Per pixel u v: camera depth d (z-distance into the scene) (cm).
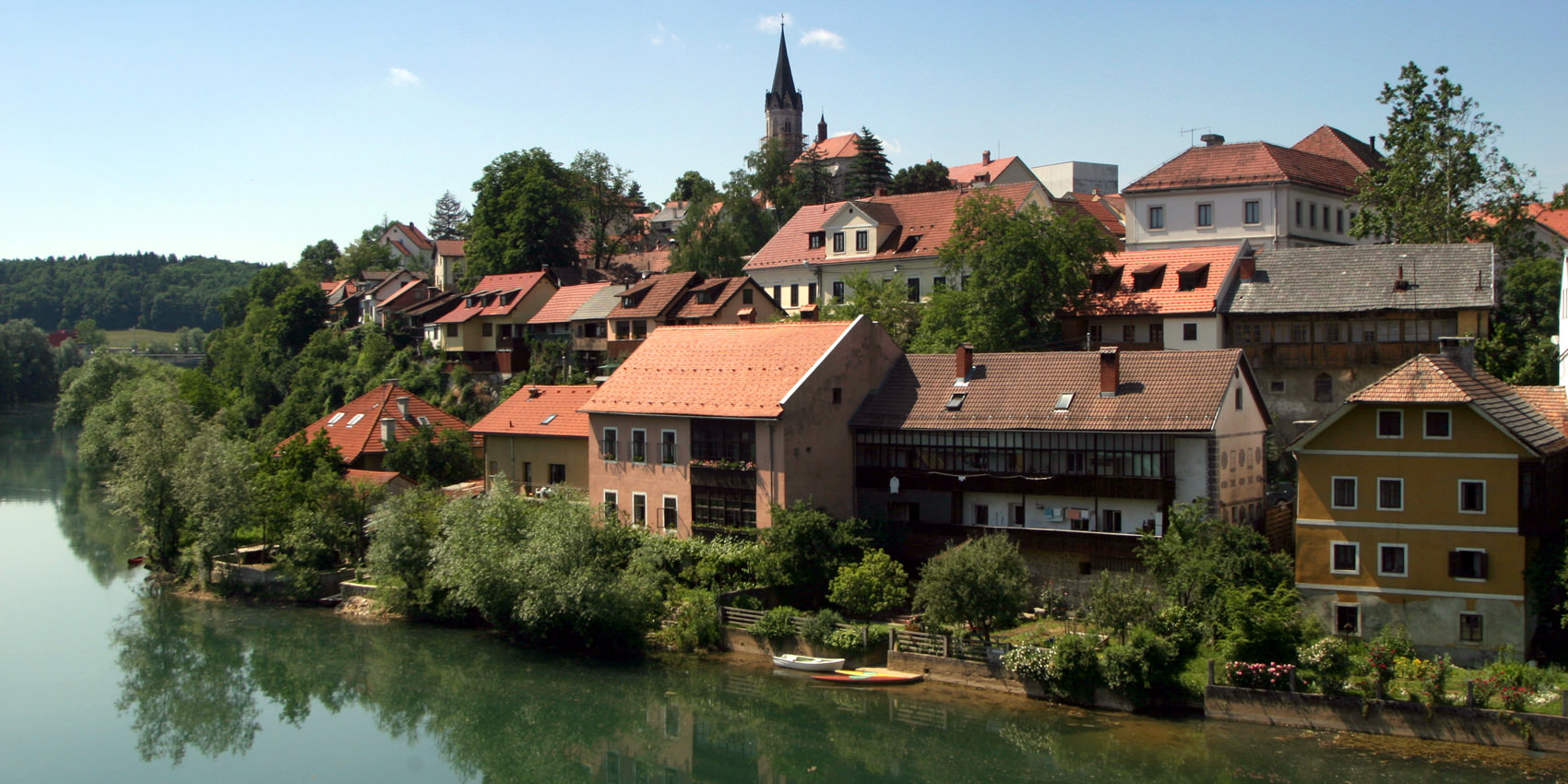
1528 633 4159
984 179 11794
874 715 4362
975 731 4147
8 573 7062
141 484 6956
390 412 8000
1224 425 4853
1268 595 4238
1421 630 4234
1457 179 6956
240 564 6725
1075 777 3762
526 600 5212
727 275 10444
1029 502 5194
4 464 11369
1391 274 6053
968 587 4500
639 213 17762
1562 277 5569
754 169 12275
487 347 10081
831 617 4909
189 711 4769
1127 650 4188
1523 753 3672
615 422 6144
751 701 4591
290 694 4953
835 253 8594
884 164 12738
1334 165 8200
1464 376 4353
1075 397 5166
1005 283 6544
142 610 6256
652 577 5256
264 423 10775
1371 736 3869
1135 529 4909
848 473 5691
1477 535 4144
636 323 8738
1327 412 5991
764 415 5378
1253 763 3722
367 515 6712
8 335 16988
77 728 4581
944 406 5478
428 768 4169
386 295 12675
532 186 11481
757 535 5422
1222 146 7869
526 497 6019
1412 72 7106
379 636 5697
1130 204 7912
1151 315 6419
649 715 4544
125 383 11231
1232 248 6575
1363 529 4316
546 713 4597
